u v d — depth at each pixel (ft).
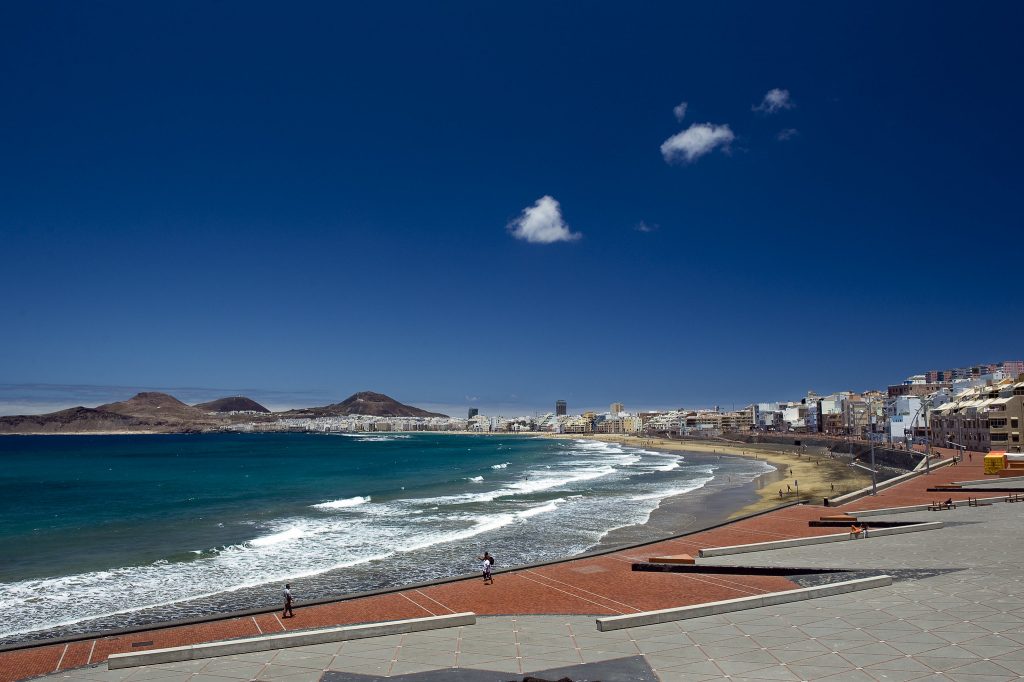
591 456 609.42
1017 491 194.29
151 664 72.64
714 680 61.41
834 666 62.95
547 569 129.08
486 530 187.73
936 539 124.57
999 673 59.00
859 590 88.79
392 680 65.67
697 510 222.48
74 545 169.99
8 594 122.93
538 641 77.15
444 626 84.38
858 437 602.44
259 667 70.85
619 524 196.44
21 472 444.96
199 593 123.44
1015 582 87.51
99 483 355.56
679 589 108.06
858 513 163.73
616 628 79.82
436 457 612.70
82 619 108.37
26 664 82.64
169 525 202.59
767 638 72.08
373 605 107.04
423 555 155.53
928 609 78.02
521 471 418.31
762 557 122.21
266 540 173.47
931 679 58.59
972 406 395.96
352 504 249.55
